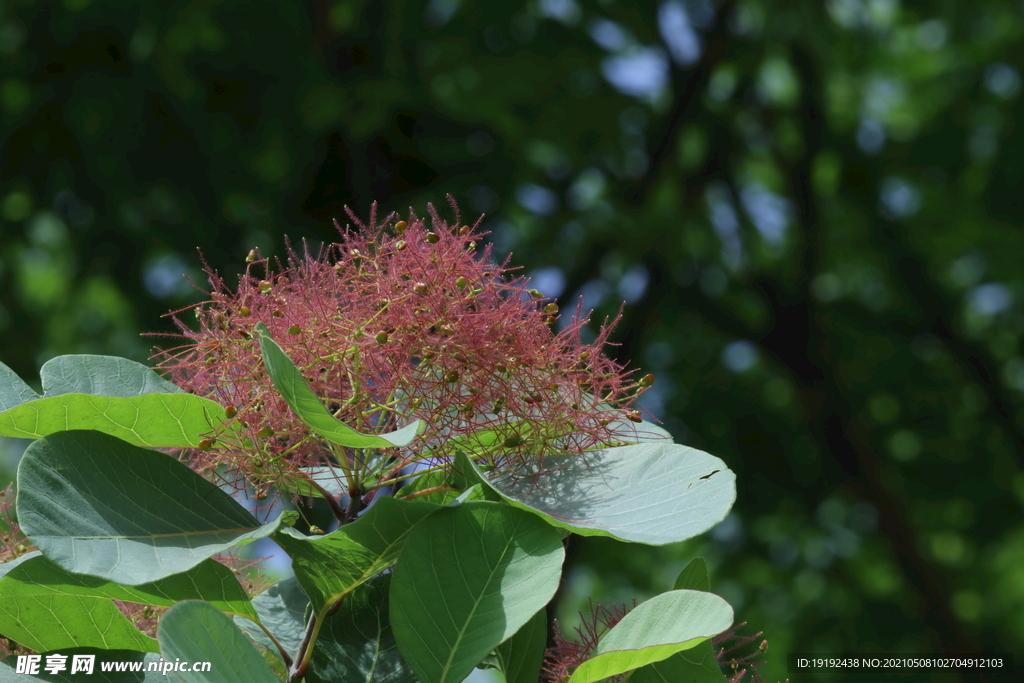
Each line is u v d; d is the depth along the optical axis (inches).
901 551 363.6
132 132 275.1
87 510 45.8
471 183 307.3
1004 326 407.5
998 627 396.5
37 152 288.0
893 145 394.9
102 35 283.7
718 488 46.7
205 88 282.7
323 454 56.2
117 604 67.1
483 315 54.3
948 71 382.9
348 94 289.0
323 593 52.2
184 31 278.4
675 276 361.1
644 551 366.3
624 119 357.7
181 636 42.2
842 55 375.2
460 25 322.3
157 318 290.0
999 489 374.9
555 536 48.6
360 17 307.4
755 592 391.9
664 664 55.4
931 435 390.3
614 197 366.0
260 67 283.7
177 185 278.7
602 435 60.1
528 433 57.6
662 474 51.4
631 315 355.9
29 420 50.4
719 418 375.6
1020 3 358.3
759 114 396.8
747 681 69.0
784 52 387.9
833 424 367.6
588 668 47.7
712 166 390.3
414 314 53.1
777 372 415.2
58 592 52.6
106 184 275.9
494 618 46.4
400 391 56.6
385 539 48.6
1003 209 373.1
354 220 57.6
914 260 386.0
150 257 299.6
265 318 54.6
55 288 359.9
